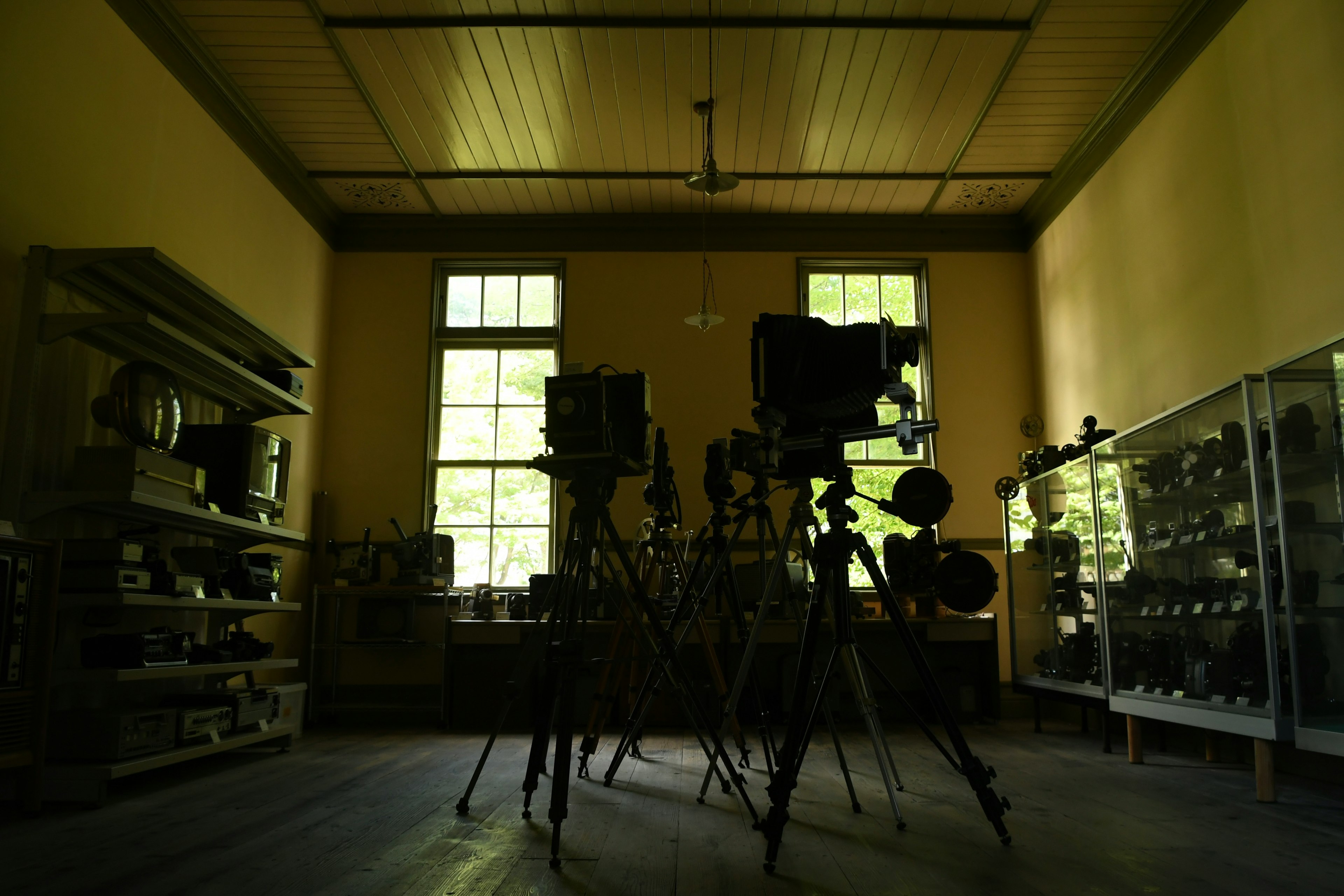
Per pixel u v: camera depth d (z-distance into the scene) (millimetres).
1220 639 3664
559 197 6469
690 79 5012
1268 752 3268
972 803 3188
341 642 5824
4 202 3334
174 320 4184
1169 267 4762
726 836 2678
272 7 4398
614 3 4387
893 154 5879
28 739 3021
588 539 2756
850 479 2719
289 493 5926
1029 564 5711
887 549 6113
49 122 3584
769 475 3064
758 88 5098
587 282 6727
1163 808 3123
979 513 6469
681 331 6660
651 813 3006
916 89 5129
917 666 2682
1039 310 6543
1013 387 6633
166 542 4312
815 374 2664
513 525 6484
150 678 3428
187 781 3703
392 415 6555
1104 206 5516
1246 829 2812
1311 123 3637
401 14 4465
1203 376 4441
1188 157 4574
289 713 4625
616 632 3973
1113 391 5414
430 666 6199
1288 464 3223
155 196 4371
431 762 4211
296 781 3686
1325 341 3025
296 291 6070
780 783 2359
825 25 4516
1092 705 4691
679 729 5441
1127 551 4410
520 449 6578
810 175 6141
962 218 6789
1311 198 3643
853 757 4309
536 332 6711
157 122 4395
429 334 6660
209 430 4234
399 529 5871
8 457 3244
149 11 4273
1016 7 4422
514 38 4648
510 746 4836
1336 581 3062
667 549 3959
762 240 6785
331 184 6242
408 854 2488
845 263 6801
